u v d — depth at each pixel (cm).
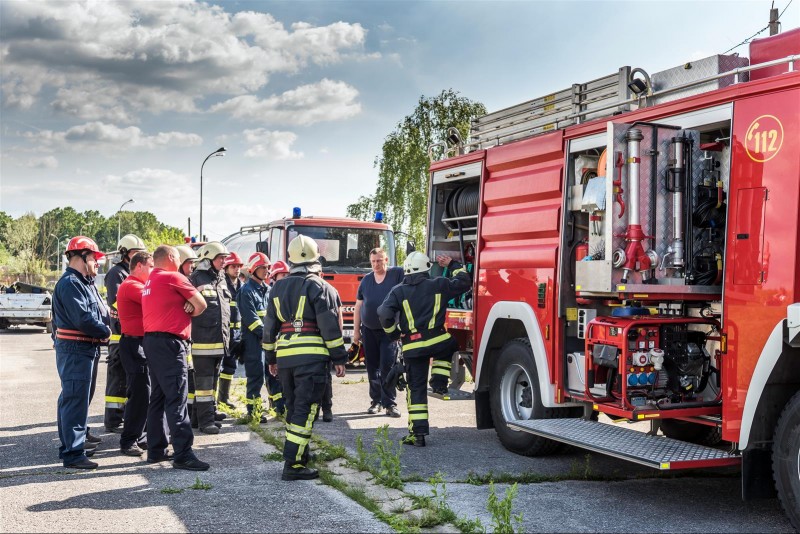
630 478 586
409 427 708
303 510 487
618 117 596
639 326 540
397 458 567
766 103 474
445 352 695
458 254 865
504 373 697
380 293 829
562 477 580
